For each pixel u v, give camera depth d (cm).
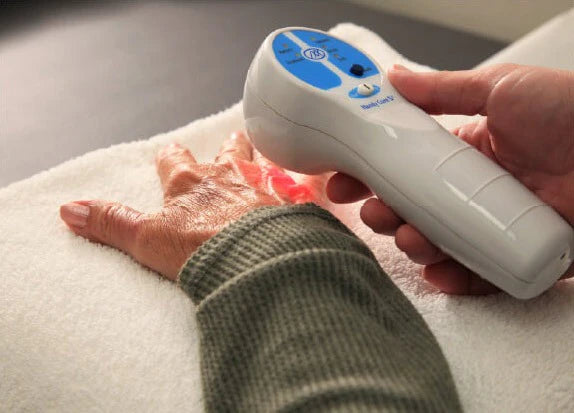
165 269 54
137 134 81
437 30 115
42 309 51
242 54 98
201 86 91
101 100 87
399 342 42
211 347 42
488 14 115
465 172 44
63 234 61
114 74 92
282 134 53
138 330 49
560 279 52
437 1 118
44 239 60
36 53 96
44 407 46
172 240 54
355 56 55
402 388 36
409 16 120
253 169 62
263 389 38
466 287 52
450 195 44
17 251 58
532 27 112
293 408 35
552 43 87
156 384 45
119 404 44
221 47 100
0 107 85
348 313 40
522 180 56
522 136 52
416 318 45
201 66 95
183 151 68
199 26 105
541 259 41
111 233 58
